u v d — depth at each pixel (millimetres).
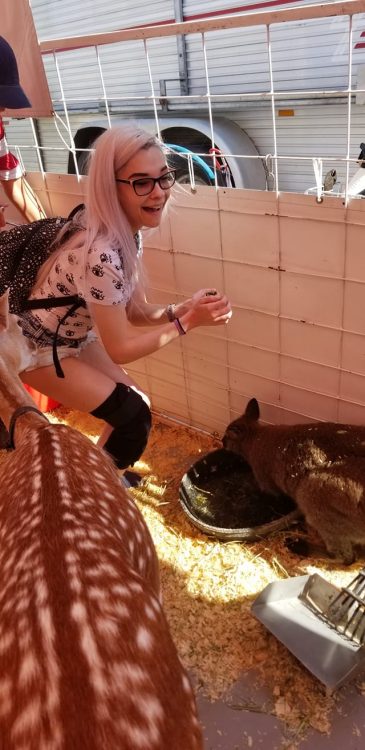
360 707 1957
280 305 2602
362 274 2285
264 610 2213
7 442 2047
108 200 2129
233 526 2775
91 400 2547
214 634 2234
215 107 4055
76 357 2615
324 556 2512
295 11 2004
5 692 1026
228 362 2984
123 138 2062
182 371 3230
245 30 3715
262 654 2141
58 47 2838
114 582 1193
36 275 2453
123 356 2363
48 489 1454
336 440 2475
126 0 4297
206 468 3047
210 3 3857
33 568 1221
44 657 1035
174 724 1029
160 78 4344
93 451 1748
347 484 2318
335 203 2201
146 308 2660
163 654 1123
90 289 2211
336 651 2047
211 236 2639
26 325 2479
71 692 988
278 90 3758
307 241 2355
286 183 4055
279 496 2854
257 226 2461
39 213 3355
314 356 2639
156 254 2902
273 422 3016
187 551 2611
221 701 2012
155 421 3561
